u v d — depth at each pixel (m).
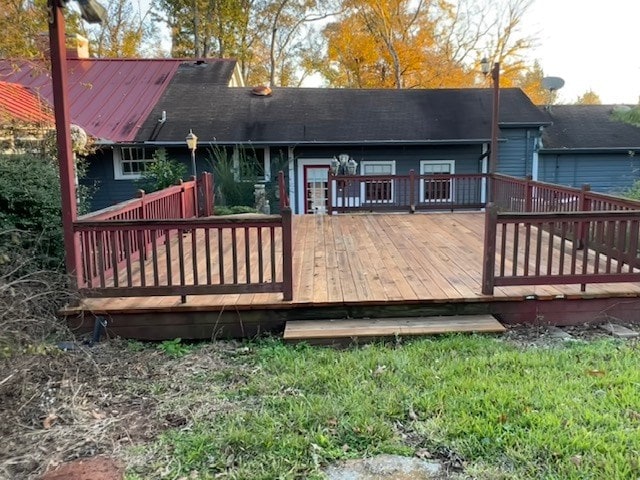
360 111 14.54
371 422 2.67
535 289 4.56
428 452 2.43
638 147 14.21
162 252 6.45
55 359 3.47
